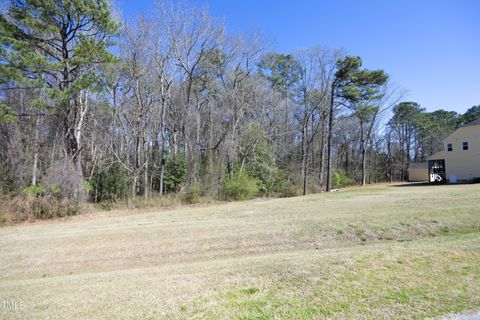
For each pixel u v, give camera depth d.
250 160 24.00
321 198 17.55
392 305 3.49
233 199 19.86
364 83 26.52
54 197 13.82
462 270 4.55
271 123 28.41
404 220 9.52
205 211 14.20
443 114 50.16
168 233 9.34
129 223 11.41
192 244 8.43
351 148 45.69
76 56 13.97
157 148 23.95
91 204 16.25
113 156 23.16
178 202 17.88
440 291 3.84
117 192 18.17
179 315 3.43
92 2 13.53
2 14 12.69
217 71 23.59
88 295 4.31
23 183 18.05
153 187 21.75
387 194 17.84
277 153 29.64
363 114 35.28
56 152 21.98
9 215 12.30
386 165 49.88
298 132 34.03
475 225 8.98
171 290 4.27
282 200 17.95
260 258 6.41
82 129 19.33
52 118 21.59
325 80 29.44
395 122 49.66
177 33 21.11
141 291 4.30
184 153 22.28
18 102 20.28
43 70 13.54
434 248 5.79
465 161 27.47
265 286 4.21
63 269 7.25
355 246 7.76
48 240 8.96
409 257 5.20
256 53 24.20
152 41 20.38
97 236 9.22
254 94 25.31
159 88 22.53
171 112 22.88
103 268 7.25
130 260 7.66
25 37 13.42
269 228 9.41
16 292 4.77
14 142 20.08
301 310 3.44
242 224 10.15
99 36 14.66
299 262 5.27
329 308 3.46
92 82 13.62
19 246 8.49
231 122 23.88
